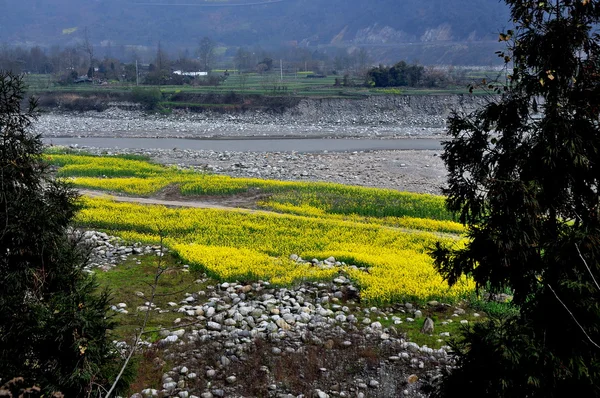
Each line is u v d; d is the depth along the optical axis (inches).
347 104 3617.1
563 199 402.6
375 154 2251.5
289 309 725.9
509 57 415.5
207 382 580.7
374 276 822.5
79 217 1151.6
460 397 409.7
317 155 2241.6
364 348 636.7
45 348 424.8
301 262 907.4
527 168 400.5
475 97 3612.2
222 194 1478.8
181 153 2228.1
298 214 1293.1
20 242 424.5
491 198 399.2
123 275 852.0
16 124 447.8
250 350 626.8
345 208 1311.5
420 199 1380.4
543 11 400.2
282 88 4146.2
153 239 1034.1
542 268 402.6
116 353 466.0
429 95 3661.4
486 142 425.1
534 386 379.9
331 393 571.8
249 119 3526.1
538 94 407.5
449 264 442.0
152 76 4643.2
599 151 386.9
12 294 424.5
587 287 369.7
